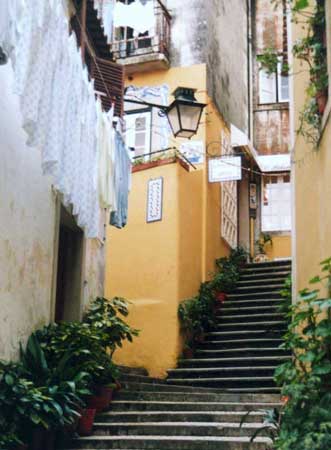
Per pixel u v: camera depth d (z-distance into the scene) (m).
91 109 7.67
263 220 16.28
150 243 11.94
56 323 8.43
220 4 15.10
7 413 6.09
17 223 6.82
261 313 12.04
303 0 6.68
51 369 7.19
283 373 5.56
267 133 16.98
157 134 13.44
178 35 13.88
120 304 9.41
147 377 10.05
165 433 7.27
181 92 8.77
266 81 17.33
